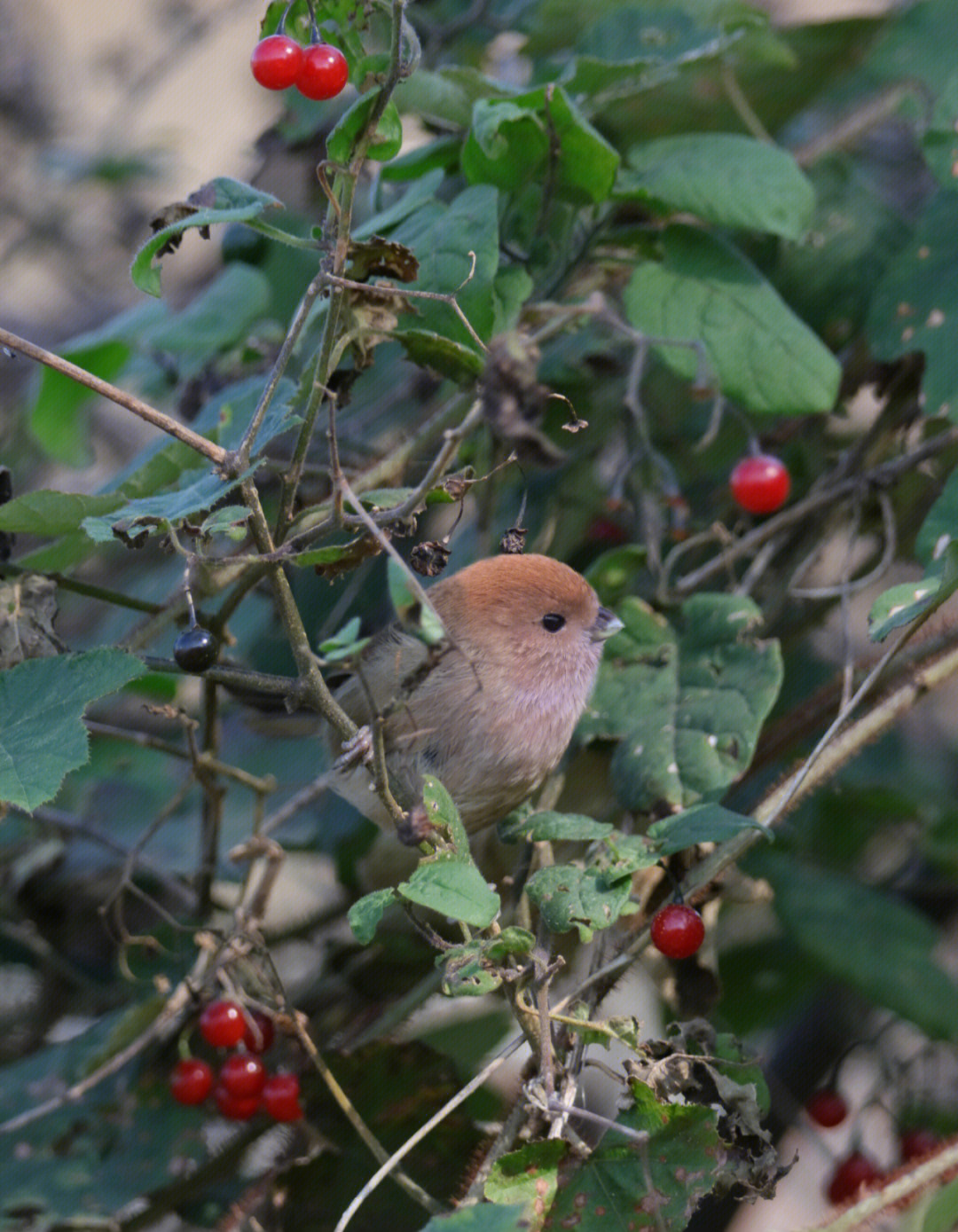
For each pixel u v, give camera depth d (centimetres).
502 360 375
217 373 698
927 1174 457
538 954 468
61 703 434
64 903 724
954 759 809
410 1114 549
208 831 605
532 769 548
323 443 686
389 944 644
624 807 524
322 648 406
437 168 597
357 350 477
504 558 572
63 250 1035
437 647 399
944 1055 680
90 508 485
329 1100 552
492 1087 616
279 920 751
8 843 711
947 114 575
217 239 970
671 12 625
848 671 535
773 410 555
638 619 579
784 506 677
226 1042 525
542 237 571
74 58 1124
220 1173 573
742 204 556
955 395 575
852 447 652
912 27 665
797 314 653
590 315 582
